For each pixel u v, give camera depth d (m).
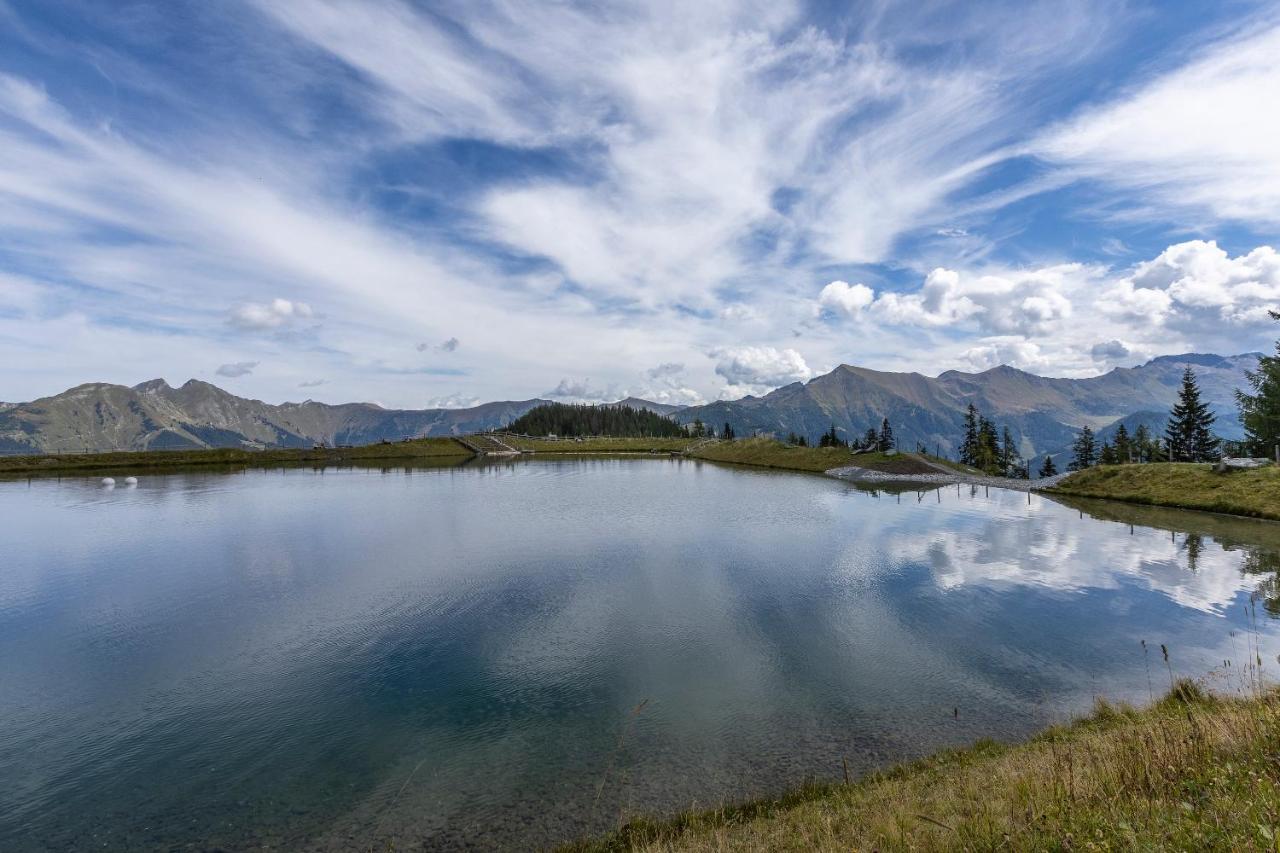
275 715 19.50
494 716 19.22
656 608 30.19
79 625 28.47
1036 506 68.62
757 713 19.17
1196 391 114.69
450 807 14.63
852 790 13.88
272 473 126.38
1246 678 20.34
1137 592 32.47
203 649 25.28
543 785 15.44
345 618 29.06
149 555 43.75
